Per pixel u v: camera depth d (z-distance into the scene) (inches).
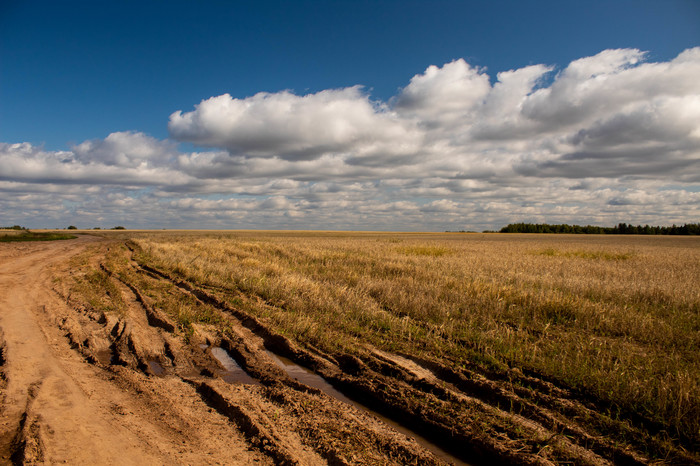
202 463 132.3
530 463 142.6
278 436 152.5
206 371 225.3
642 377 205.8
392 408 186.5
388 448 149.8
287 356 260.8
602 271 618.8
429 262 707.4
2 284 467.5
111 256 827.4
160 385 199.6
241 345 271.9
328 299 384.2
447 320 326.6
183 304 379.2
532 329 307.4
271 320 328.2
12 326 283.9
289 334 292.8
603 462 144.8
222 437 151.8
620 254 1021.2
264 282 479.8
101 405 170.7
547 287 461.1
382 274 569.0
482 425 167.3
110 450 135.9
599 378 201.0
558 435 160.7
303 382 219.5
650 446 152.3
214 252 904.9
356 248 1110.4
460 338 281.0
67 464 125.4
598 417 171.5
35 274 555.2
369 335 291.6
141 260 761.0
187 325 310.5
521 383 206.8
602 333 298.8
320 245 1246.3
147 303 378.9
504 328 299.6
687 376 194.1
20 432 143.1
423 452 147.6
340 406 184.1
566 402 185.3
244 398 187.5
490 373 221.9
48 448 133.2
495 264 700.7
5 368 203.8
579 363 225.8
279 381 213.6
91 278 512.1
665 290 420.2
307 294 414.0
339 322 319.3
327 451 144.2
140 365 227.3
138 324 305.7
